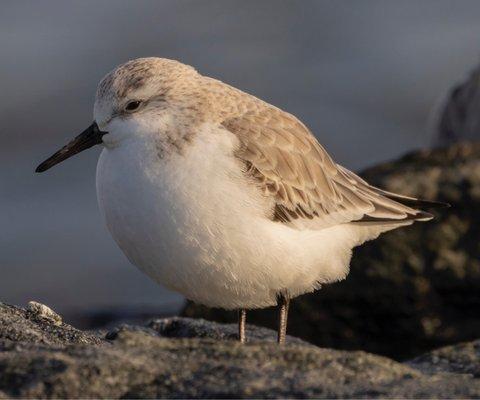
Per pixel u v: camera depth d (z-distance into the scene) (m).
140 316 19.03
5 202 24.30
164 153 9.77
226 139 9.96
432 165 15.73
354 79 30.83
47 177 25.41
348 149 27.64
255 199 9.91
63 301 20.70
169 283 10.17
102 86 10.20
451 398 7.41
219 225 9.71
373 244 14.88
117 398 7.40
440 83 30.27
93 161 26.08
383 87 30.41
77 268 22.00
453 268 14.66
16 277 21.56
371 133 28.34
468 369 10.19
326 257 10.72
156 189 9.67
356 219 11.03
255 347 8.07
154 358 7.81
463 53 31.41
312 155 10.81
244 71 31.17
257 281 10.16
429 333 14.69
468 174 15.23
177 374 7.62
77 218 23.80
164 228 9.69
